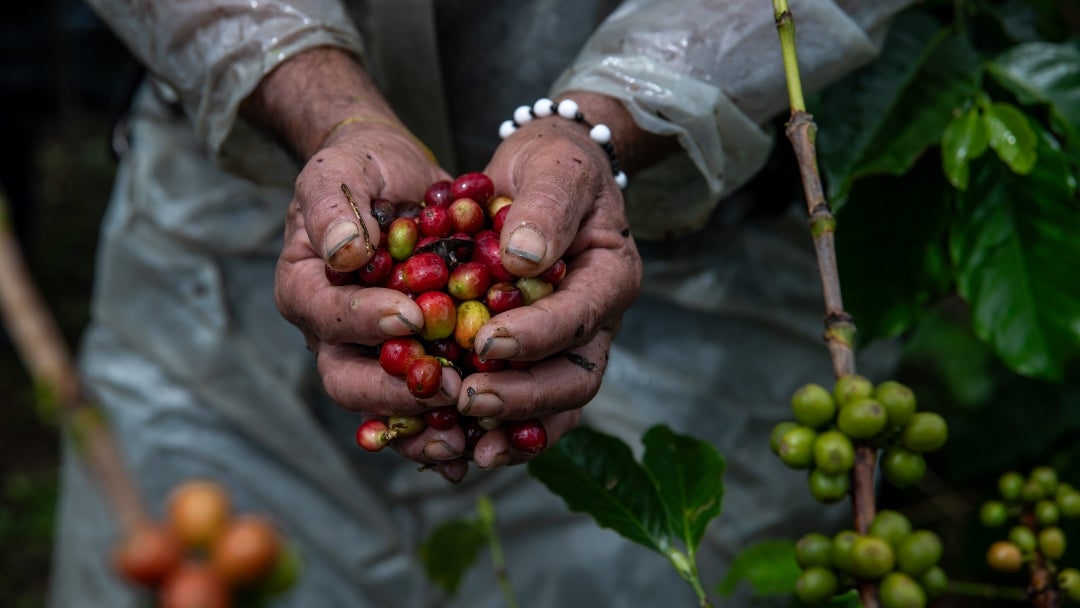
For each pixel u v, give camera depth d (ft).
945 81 2.75
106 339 3.76
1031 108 2.79
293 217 2.28
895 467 2.05
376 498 3.62
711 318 3.37
